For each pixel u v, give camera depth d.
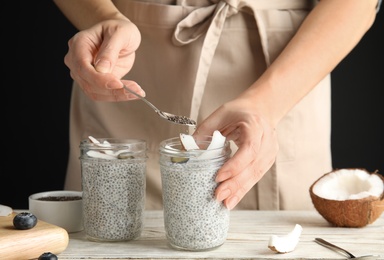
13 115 2.51
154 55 1.64
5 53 2.47
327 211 1.38
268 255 1.22
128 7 1.62
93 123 1.75
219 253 1.22
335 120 2.54
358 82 2.52
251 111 1.31
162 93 1.65
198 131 1.30
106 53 1.27
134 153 1.29
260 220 1.44
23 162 2.53
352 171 1.48
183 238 1.23
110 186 1.28
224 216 1.24
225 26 1.61
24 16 2.46
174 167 1.21
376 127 2.53
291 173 1.68
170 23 1.59
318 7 1.49
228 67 1.63
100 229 1.29
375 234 1.35
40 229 1.21
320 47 1.43
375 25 2.50
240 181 1.22
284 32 1.60
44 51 2.48
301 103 1.67
